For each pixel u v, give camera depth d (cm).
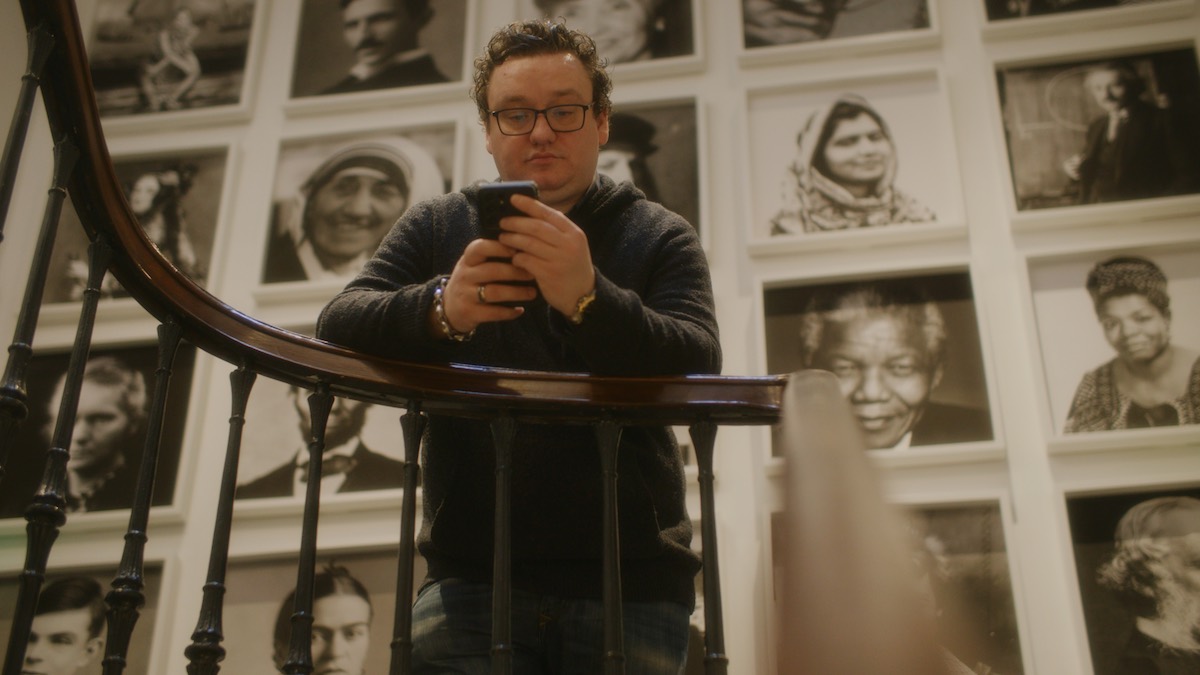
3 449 135
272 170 417
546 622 157
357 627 338
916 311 362
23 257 406
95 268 150
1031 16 398
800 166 388
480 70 185
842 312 365
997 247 369
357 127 420
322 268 396
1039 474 336
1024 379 350
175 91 435
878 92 397
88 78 150
